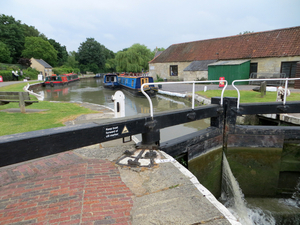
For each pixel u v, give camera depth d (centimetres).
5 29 5381
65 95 1978
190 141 461
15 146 224
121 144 403
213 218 197
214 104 514
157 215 202
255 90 1295
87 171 291
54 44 7500
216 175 542
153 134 363
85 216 202
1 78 3188
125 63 4009
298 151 541
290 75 1742
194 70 2231
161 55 3003
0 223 195
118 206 217
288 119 636
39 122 651
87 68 7919
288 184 539
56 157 342
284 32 1947
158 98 1736
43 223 194
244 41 2191
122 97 487
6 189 253
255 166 541
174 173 280
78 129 270
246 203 453
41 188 253
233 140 534
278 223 397
